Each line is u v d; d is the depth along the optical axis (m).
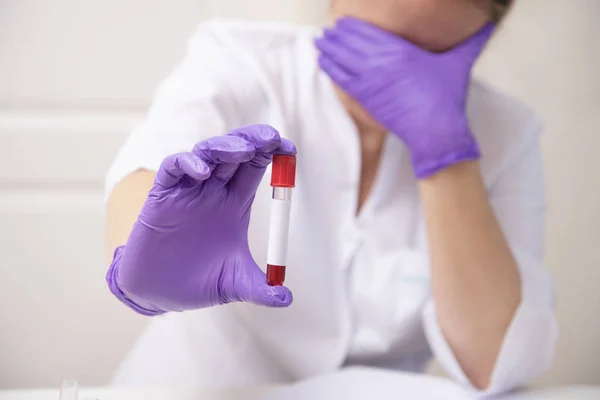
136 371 0.86
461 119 0.75
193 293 0.49
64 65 1.36
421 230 0.83
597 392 0.73
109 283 0.52
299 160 0.79
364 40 0.76
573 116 1.47
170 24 1.39
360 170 0.82
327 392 0.66
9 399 0.60
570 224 1.49
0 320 1.38
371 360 0.86
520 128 0.88
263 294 0.47
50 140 1.37
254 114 0.78
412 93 0.74
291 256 0.79
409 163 0.83
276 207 0.48
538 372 0.75
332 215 0.80
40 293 1.38
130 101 1.39
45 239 1.38
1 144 1.36
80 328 1.40
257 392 0.65
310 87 0.81
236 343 0.84
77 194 1.39
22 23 1.34
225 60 0.78
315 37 0.81
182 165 0.44
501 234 0.77
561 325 1.50
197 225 0.48
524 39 1.44
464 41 0.79
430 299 0.81
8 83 1.35
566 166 1.48
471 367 0.77
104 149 1.39
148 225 0.46
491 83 1.44
